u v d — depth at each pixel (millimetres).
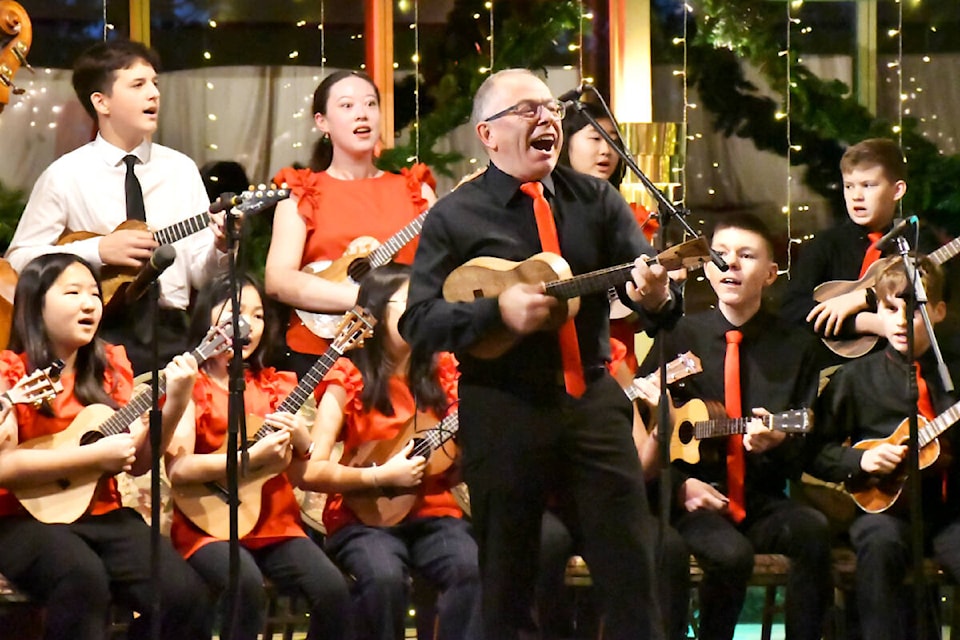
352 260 9711
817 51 12727
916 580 8180
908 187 12305
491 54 12320
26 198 11656
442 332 6707
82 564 7906
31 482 7969
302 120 12375
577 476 6773
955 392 9602
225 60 12266
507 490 6711
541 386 6711
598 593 6777
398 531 8703
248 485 8492
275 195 7785
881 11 12734
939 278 9508
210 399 8711
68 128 11953
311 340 9633
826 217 12570
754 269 9414
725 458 9234
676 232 12328
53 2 11938
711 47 12523
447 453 8789
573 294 6555
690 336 9547
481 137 7004
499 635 6777
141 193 9992
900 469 9023
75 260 8383
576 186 7031
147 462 8398
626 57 12375
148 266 7668
